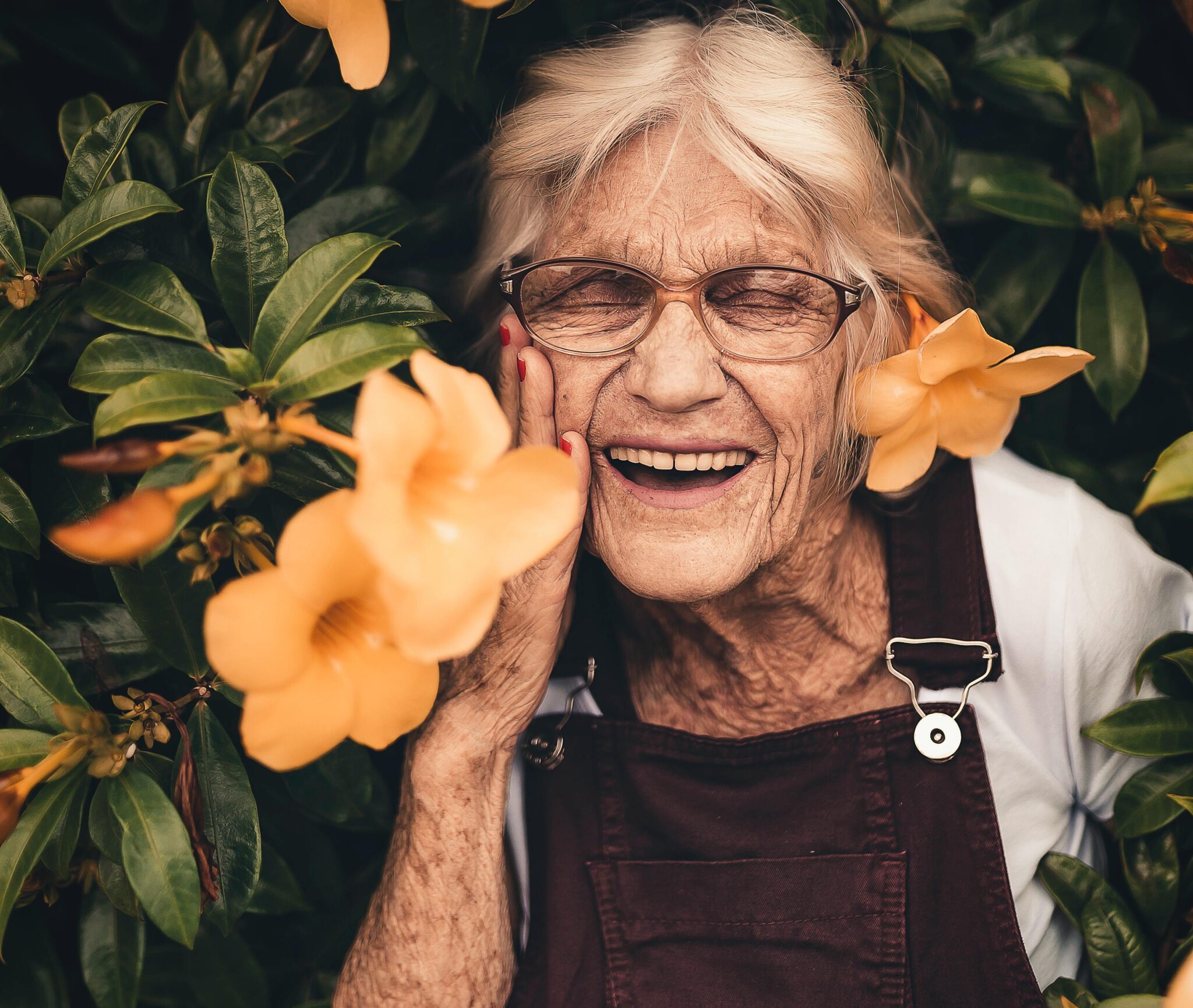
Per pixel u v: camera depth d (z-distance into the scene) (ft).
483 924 4.78
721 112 4.09
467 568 2.62
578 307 4.30
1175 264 4.95
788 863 4.75
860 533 5.04
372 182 5.20
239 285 3.96
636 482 4.70
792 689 5.05
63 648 4.44
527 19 5.21
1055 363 4.21
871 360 4.61
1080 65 5.39
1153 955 4.81
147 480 3.25
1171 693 4.83
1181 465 3.90
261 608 2.69
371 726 3.08
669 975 4.83
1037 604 4.75
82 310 4.57
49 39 5.13
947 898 4.65
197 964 5.31
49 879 4.48
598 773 5.05
